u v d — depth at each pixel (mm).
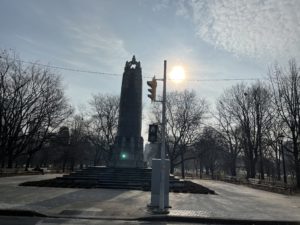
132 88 36906
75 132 74000
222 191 32500
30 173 53219
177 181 31719
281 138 41969
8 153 48656
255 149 53281
